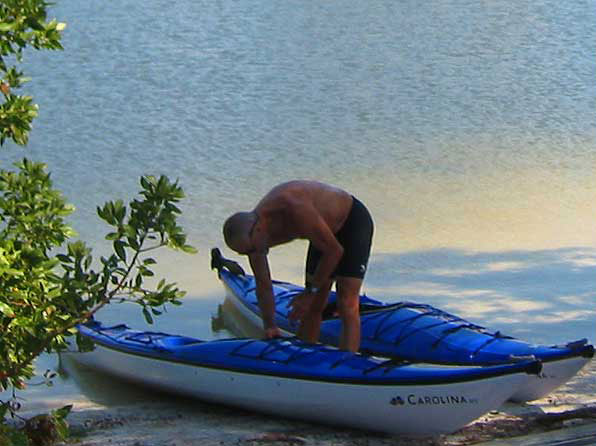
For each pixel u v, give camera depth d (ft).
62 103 94.02
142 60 112.06
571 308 49.88
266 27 131.95
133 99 96.17
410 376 33.55
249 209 66.18
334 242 36.11
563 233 61.67
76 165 75.97
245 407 37.47
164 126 87.35
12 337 28.17
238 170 75.46
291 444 33.65
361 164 77.46
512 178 73.72
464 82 106.93
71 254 28.89
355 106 95.91
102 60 111.24
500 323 47.96
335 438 34.71
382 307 42.68
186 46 119.75
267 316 38.32
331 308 42.98
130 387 40.93
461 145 83.35
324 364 35.60
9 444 28.66
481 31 132.87
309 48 120.98
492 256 57.47
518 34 131.75
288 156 79.41
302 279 53.88
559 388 38.45
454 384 32.78
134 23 131.23
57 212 30.58
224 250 58.49
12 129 29.43
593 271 55.26
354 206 37.65
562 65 115.75
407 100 99.04
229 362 37.42
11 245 27.66
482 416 34.14
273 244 37.42
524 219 64.28
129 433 34.73
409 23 136.98
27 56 110.93
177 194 28.22
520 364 32.30
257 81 104.83
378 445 33.99
